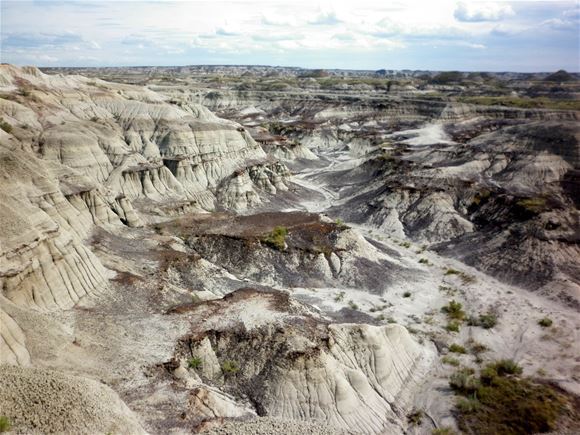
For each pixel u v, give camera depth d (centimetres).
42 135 7494
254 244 5797
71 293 3681
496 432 3209
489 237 6975
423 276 6053
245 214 8300
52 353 2816
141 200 7456
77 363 2864
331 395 3192
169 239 5831
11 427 1862
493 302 5319
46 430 1906
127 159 8125
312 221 6725
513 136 11275
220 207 8444
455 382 3728
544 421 3275
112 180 7412
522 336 4600
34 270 3459
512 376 3888
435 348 4366
